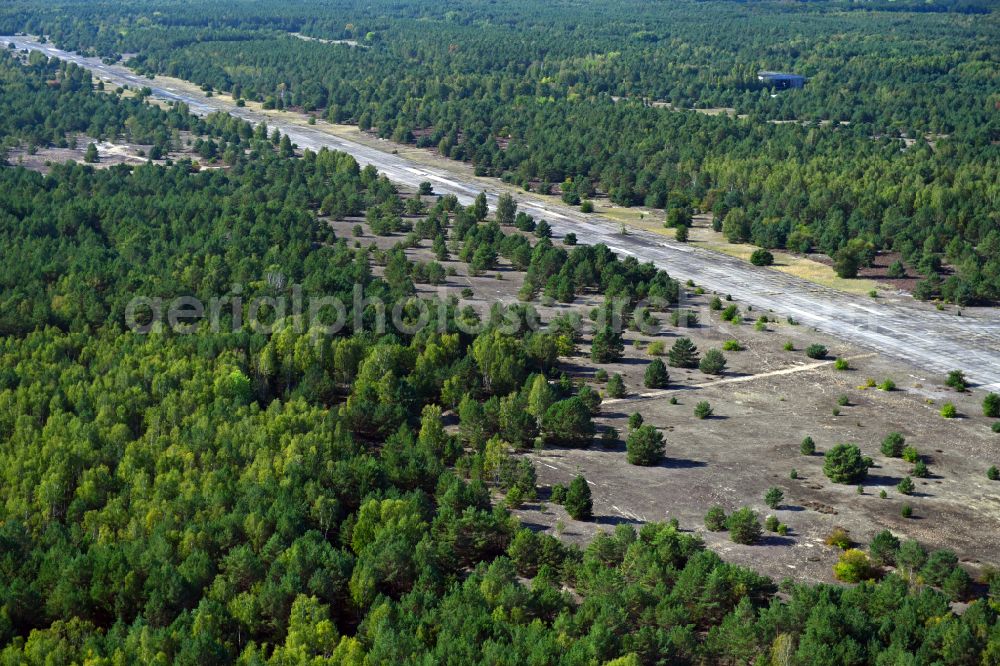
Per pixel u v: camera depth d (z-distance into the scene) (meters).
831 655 105.19
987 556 133.75
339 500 135.75
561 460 156.50
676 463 156.88
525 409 163.50
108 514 128.62
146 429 153.50
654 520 139.62
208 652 103.94
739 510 139.00
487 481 147.62
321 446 145.12
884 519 142.25
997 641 107.00
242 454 143.75
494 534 128.38
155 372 165.88
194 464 142.00
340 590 117.69
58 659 104.62
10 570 118.25
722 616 115.56
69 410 157.62
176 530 125.50
